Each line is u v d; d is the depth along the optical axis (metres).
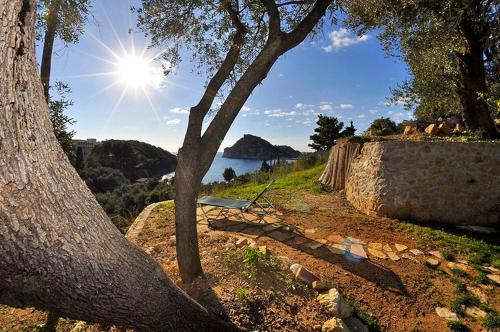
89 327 3.12
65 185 1.60
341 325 3.35
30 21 1.55
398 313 4.00
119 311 1.86
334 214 7.99
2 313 3.34
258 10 5.35
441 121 11.70
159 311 2.13
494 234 6.54
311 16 3.90
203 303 3.43
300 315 3.53
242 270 4.19
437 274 4.90
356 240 6.13
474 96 9.62
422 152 7.62
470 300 4.25
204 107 3.80
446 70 10.64
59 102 4.18
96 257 1.68
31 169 1.42
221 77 3.93
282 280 4.09
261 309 3.47
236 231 6.40
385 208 7.64
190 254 3.82
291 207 8.63
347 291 4.30
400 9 6.59
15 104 1.40
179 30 4.93
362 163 9.01
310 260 5.13
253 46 5.59
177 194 3.75
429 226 6.98
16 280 1.43
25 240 1.38
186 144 3.72
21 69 1.46
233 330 2.90
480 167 7.32
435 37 8.84
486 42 7.42
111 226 1.89
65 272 1.54
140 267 1.99
